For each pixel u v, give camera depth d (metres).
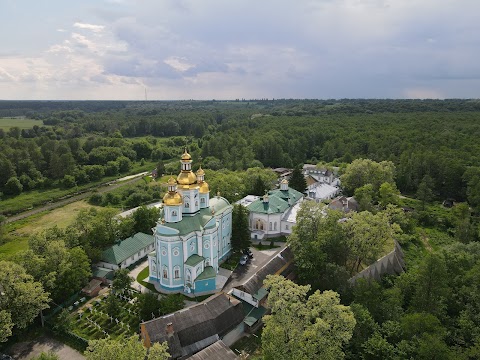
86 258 77.50
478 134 194.38
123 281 74.19
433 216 117.75
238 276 83.94
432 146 171.75
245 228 91.44
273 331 49.75
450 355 49.81
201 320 62.88
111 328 66.00
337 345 48.12
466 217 107.62
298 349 47.56
